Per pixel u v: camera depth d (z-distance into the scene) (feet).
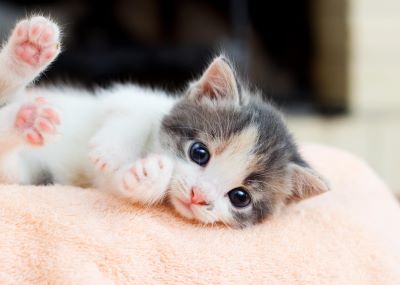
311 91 3.00
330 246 1.17
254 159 1.26
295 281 1.11
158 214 1.18
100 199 1.16
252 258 1.12
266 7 2.89
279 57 2.98
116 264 1.06
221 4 2.74
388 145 2.92
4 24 2.31
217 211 1.21
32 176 1.27
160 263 1.08
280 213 1.28
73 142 1.32
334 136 2.92
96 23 2.61
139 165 1.18
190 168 1.24
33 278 1.02
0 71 1.19
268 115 1.34
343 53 2.91
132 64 2.67
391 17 2.81
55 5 2.52
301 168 1.30
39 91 1.40
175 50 2.70
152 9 2.66
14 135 1.11
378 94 2.91
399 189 2.90
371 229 1.22
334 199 1.34
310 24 2.95
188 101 1.32
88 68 2.62
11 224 1.06
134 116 1.31
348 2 2.82
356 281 1.13
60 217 1.09
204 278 1.08
